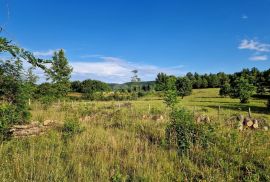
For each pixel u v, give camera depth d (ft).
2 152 25.75
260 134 34.73
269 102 151.23
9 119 31.04
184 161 26.63
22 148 28.81
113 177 21.67
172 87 53.06
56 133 35.88
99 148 30.19
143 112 63.67
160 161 25.95
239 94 191.11
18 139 32.14
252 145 30.81
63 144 31.19
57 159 25.02
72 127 36.78
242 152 28.68
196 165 25.44
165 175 23.12
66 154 27.53
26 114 39.01
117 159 26.48
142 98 226.58
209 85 398.01
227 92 247.50
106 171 22.98
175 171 24.31
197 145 29.81
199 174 23.79
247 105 171.22
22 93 34.60
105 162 25.39
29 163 23.85
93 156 26.89
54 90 89.86
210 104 174.50
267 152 28.55
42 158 25.95
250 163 25.70
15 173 21.80
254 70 341.21
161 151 29.30
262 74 282.36
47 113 56.44
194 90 358.64
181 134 31.60
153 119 52.21
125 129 42.37
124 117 54.29
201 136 31.14
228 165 25.38
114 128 43.83
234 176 23.65
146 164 24.93
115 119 52.47
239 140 31.94
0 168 21.93
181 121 32.53
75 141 31.58
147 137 35.88
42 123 41.57
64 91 110.22
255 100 213.87
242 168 25.57
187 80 270.46
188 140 30.71
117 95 204.95
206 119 45.16
